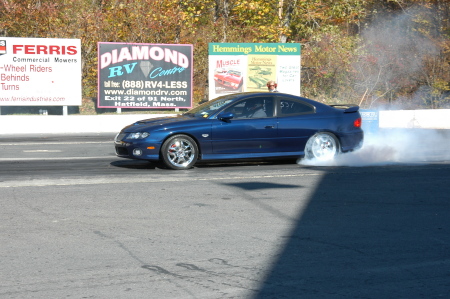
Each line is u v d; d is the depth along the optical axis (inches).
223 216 274.8
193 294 174.2
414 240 235.9
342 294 175.3
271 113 439.8
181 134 421.7
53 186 351.9
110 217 271.7
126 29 1111.6
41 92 890.1
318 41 1232.2
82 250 219.6
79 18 1103.0
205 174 401.1
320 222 264.5
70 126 811.4
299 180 374.3
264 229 251.9
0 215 274.8
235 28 1224.2
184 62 950.4
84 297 171.6
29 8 1080.2
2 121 781.9
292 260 208.5
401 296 174.2
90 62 1119.6
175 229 251.0
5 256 211.9
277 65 977.5
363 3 1368.1
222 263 204.5
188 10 1203.2
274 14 1298.0
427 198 319.0
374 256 213.9
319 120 449.4
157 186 352.5
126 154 423.8
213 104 449.1
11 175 397.7
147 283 183.8
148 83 941.2
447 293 177.0
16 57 877.2
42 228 251.6
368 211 287.0
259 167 436.8
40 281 185.6
